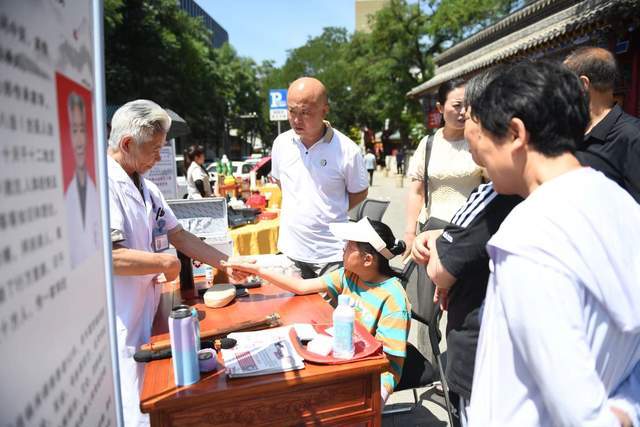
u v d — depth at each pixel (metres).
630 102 7.75
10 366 0.48
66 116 0.65
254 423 1.35
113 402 0.85
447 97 2.52
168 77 22.88
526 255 0.79
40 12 0.56
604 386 0.84
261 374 1.36
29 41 0.53
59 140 0.62
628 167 1.82
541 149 0.90
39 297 0.55
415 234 2.89
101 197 0.81
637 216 0.87
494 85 0.95
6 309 0.48
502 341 0.88
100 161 0.81
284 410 1.38
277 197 4.96
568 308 0.75
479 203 1.27
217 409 1.31
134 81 21.64
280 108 9.01
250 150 65.25
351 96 38.69
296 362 1.41
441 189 2.65
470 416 0.95
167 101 23.67
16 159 0.50
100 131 0.81
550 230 0.80
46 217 0.57
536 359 0.77
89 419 0.72
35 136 0.54
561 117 0.88
